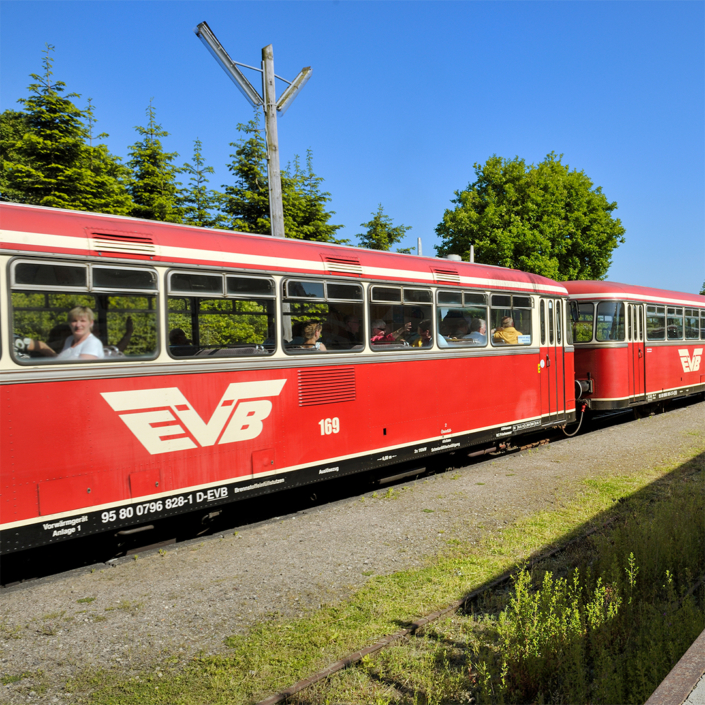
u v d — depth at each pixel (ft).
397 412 27.86
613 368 45.65
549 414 38.01
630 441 38.93
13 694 12.04
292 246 24.26
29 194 58.44
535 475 30.19
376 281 26.94
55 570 19.61
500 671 12.09
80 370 17.83
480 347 32.50
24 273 16.90
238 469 21.72
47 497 17.13
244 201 71.46
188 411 20.33
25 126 60.39
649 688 10.93
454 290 31.07
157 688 12.15
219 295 21.33
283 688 12.02
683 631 12.63
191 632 14.55
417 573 17.80
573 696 11.17
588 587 14.94
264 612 15.53
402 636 14.05
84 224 18.52
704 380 60.44
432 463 32.94
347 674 12.47
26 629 14.83
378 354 26.96
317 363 24.43
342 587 17.02
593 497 25.63
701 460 32.48
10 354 16.57
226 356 21.40
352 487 29.73
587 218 122.72
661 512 20.13
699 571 16.88
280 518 23.93
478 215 103.55
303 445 23.89
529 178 105.91
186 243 20.65
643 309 49.32
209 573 18.29
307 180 80.69
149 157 73.56
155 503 19.44
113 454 18.52
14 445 16.58
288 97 38.68
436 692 11.73
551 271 102.78
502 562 18.56
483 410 32.73
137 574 18.40
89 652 13.66
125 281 18.98
